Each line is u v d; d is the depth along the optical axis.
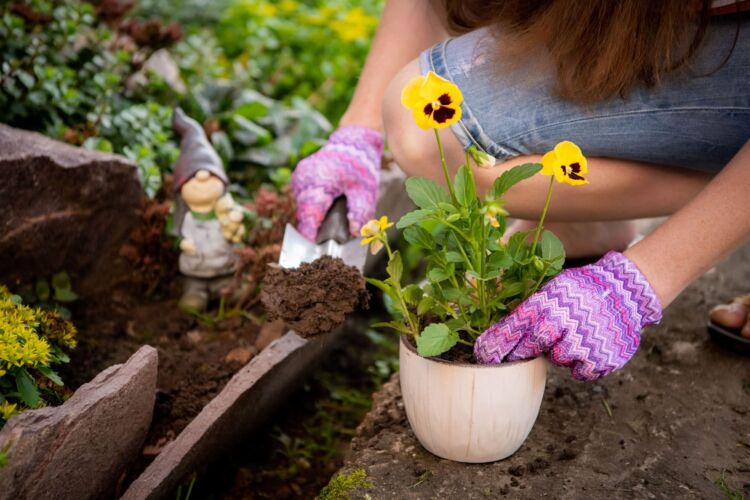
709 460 1.08
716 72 1.04
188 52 2.03
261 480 1.22
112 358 1.27
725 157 1.10
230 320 1.36
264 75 2.21
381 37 1.27
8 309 1.08
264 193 1.39
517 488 1.03
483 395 1.00
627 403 1.17
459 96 0.94
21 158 1.22
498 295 1.02
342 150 1.22
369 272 1.60
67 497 0.97
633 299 0.98
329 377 1.44
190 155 1.31
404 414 1.15
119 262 1.40
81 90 1.56
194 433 1.10
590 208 1.18
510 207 1.19
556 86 1.07
